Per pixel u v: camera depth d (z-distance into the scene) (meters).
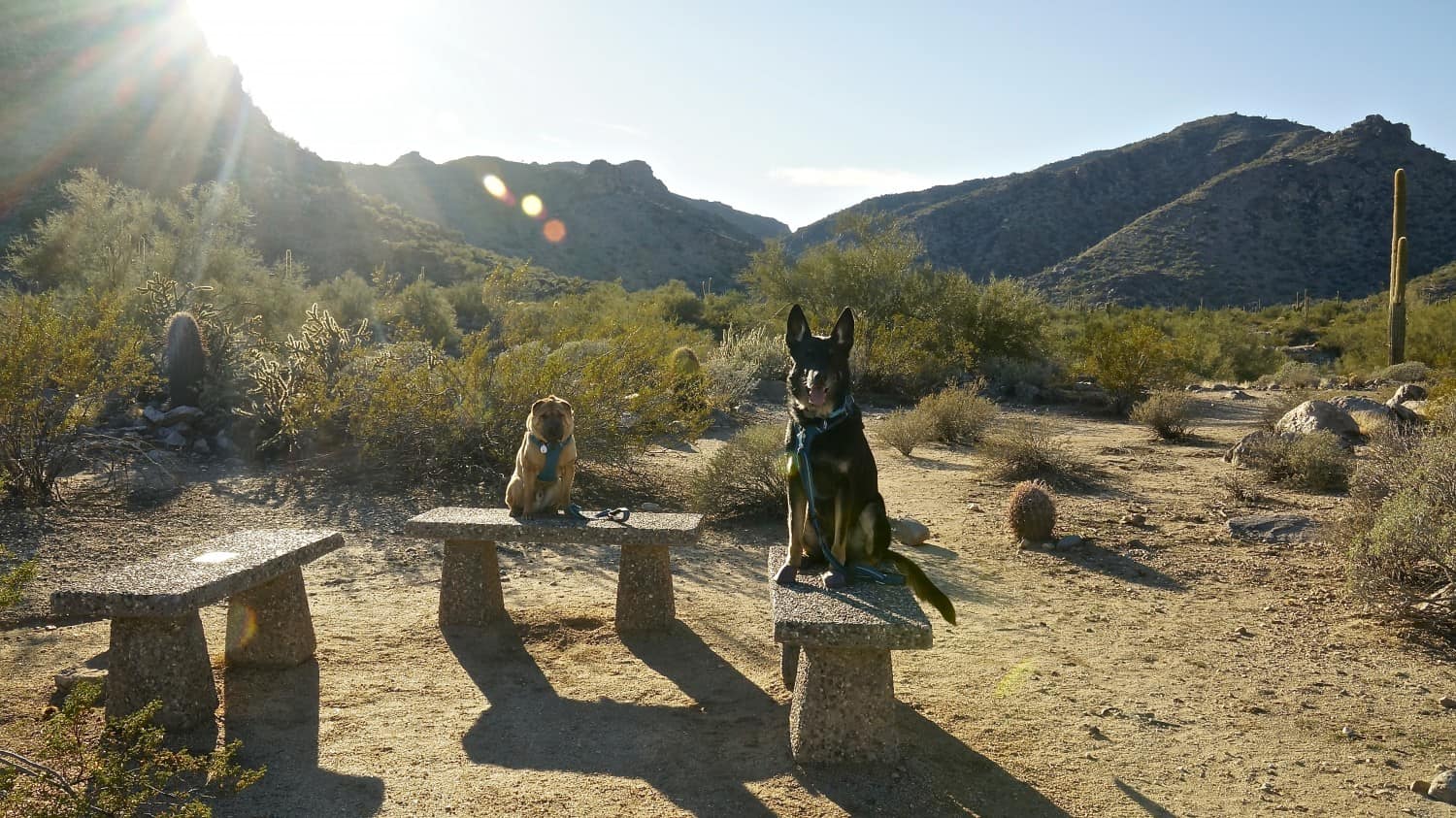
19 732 4.42
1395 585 6.41
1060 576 7.61
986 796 3.99
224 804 3.84
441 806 3.85
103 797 3.41
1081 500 10.90
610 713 4.85
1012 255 140.88
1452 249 116.06
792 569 4.71
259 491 9.93
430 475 10.65
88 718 4.58
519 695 5.08
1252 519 9.21
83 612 4.34
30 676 5.17
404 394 10.84
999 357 29.09
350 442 11.85
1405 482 7.39
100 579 4.59
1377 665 5.59
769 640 6.02
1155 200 155.50
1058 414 22.28
